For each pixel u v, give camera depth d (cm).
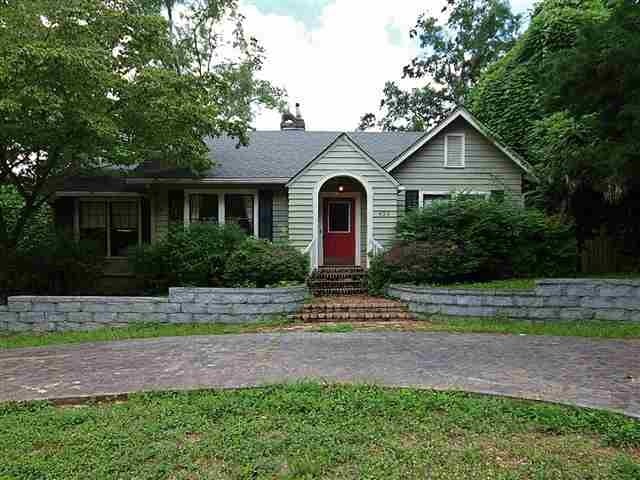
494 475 326
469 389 509
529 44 1684
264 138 1706
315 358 662
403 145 1625
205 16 2291
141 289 1320
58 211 1475
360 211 1466
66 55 873
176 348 743
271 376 570
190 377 571
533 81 1619
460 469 335
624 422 410
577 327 870
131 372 602
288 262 1139
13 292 1227
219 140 1680
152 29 1109
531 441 384
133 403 482
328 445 373
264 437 391
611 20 892
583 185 1175
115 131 1014
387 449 367
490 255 1198
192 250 1203
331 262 1480
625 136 907
